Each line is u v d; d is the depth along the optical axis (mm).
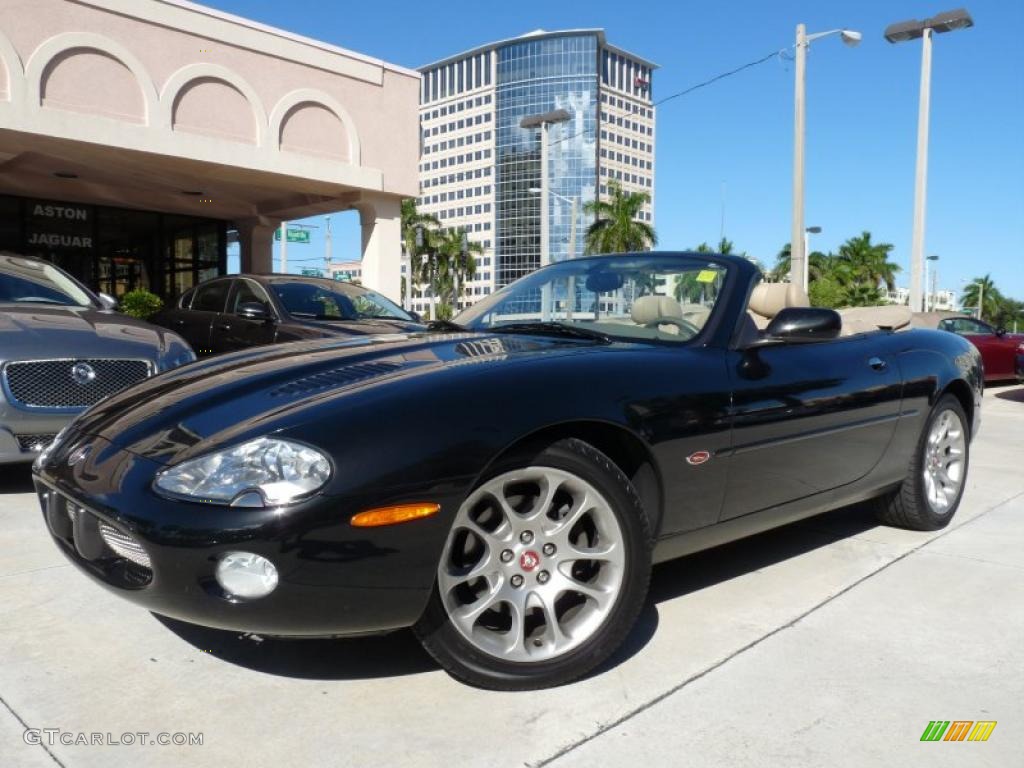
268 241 17078
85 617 2807
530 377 2406
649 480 2645
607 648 2396
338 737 2074
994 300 109750
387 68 13859
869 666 2520
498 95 125688
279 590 2023
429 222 55688
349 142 13422
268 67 12312
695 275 3301
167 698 2266
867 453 3516
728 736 2107
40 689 2305
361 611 2102
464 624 2258
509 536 2330
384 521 2074
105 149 10930
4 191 14492
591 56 119750
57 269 6137
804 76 16188
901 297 72375
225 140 11898
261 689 2320
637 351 2777
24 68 9969
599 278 3477
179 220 17047
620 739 2084
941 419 4078
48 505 2576
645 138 131250
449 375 2359
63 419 4422
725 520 2902
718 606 2998
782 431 3008
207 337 7953
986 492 5090
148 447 2289
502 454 2283
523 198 123000
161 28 11133
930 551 3732
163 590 2084
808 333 3023
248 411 2311
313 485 2035
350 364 2604
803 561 3559
